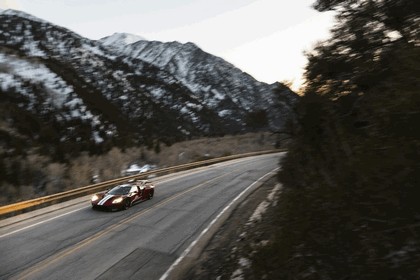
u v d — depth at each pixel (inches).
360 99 319.6
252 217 616.4
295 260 229.1
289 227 247.4
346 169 203.2
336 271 194.7
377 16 343.6
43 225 552.4
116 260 404.8
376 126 179.8
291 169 584.1
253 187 962.1
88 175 1053.8
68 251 429.7
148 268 386.0
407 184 157.5
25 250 430.6
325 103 416.8
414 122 159.5
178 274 374.9
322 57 428.5
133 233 514.3
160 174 1236.5
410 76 166.4
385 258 160.6
